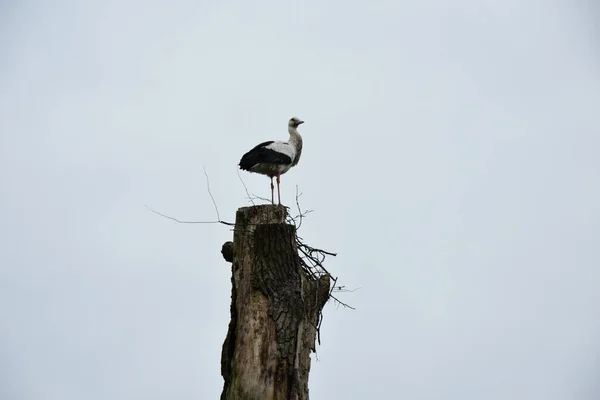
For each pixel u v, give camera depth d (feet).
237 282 39.78
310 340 39.06
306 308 39.11
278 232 38.86
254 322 37.91
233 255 41.24
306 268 41.37
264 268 38.75
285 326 37.65
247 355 37.37
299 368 37.52
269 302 38.22
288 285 38.63
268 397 36.40
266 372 36.86
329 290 41.06
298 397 36.81
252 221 40.83
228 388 38.73
